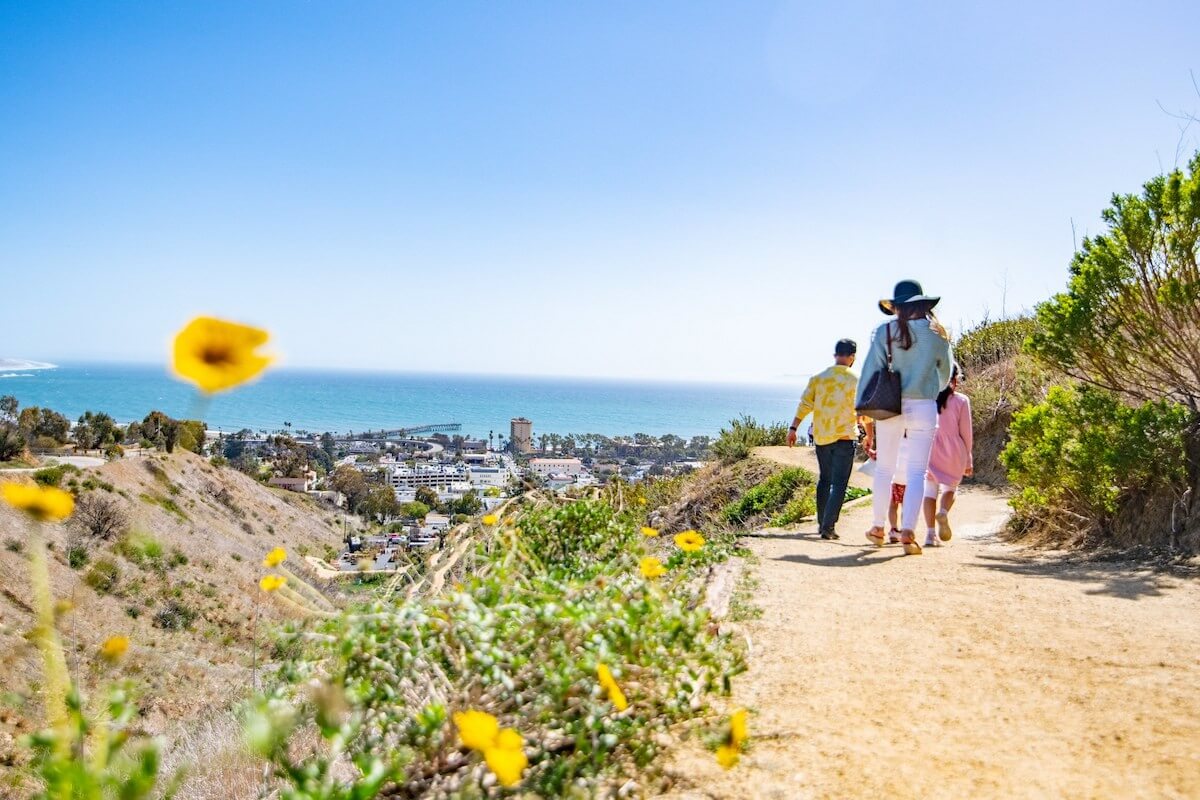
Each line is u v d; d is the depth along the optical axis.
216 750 2.61
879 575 4.92
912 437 5.89
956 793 2.04
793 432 7.09
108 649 1.58
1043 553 5.75
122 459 70.06
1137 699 2.58
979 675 2.93
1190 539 5.00
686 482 16.33
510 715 2.26
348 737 1.80
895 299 6.00
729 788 2.12
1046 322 6.51
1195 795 1.95
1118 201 5.88
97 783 1.27
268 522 76.38
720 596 4.26
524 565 3.59
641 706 2.49
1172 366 6.07
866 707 2.65
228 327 0.87
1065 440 6.09
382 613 2.26
